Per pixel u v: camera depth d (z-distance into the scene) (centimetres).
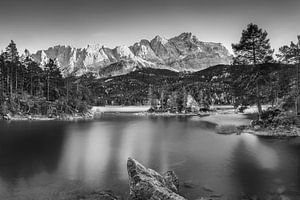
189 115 12075
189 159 2939
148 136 4928
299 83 5022
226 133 4900
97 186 2133
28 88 11612
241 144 3716
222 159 2888
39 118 9275
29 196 1936
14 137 4844
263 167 2516
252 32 4962
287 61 5209
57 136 5003
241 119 8400
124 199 1848
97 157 3159
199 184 2097
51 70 12550
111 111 16275
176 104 14425
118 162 2908
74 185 2164
